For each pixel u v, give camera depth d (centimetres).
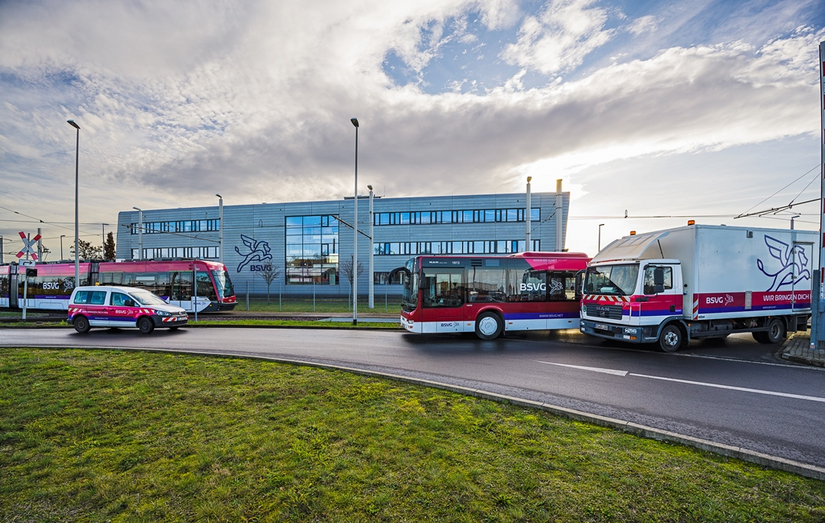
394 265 3884
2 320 1973
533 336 1379
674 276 1048
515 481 347
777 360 947
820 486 349
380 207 3938
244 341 1280
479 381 745
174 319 1522
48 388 651
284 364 859
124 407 553
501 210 3694
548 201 3619
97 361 880
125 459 391
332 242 4075
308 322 1811
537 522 289
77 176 2112
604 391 677
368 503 312
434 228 3819
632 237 1180
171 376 735
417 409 543
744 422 530
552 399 630
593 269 1180
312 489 331
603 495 326
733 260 1090
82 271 2414
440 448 413
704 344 1179
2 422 490
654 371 830
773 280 1143
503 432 462
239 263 4247
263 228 4225
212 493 325
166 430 465
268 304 3012
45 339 1335
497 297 1298
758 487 345
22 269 2548
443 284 1274
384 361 940
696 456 405
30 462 388
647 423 525
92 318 1507
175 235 4431
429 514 298
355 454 399
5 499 324
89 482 347
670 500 320
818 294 1050
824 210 1049
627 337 1043
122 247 4569
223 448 412
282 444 420
